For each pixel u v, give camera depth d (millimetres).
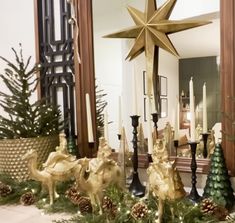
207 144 976
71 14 1202
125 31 1059
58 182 1001
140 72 1054
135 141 1008
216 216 784
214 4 944
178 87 1001
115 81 1104
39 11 1291
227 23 921
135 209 780
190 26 969
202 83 972
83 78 1169
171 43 1003
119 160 1052
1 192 1010
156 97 1032
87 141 1177
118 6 1079
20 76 1118
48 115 1147
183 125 1003
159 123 1035
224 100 934
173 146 1018
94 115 1151
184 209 779
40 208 959
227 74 928
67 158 964
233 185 941
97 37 1132
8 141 1095
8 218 911
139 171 1095
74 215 886
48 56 1290
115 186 902
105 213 813
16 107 1103
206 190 887
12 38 1385
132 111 1074
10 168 1104
